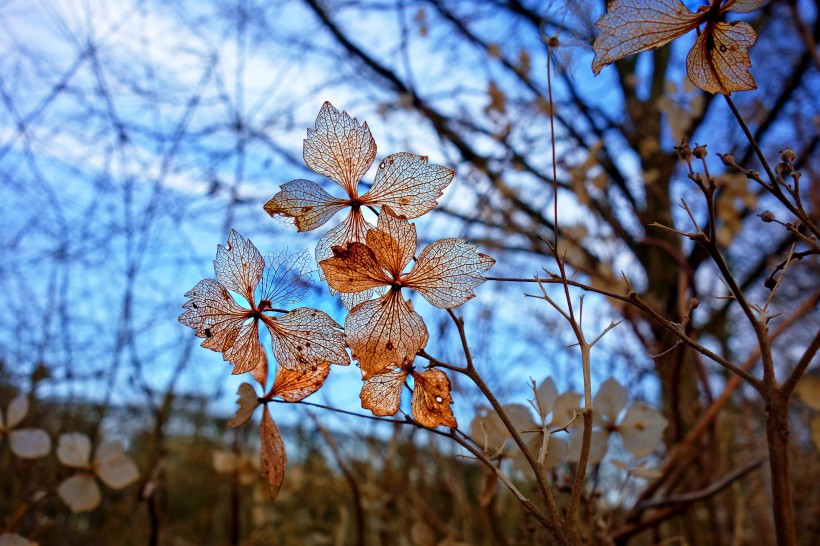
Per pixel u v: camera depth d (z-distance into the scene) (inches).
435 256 6.4
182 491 29.5
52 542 17.5
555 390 9.7
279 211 6.7
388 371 6.7
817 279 30.5
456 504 18.0
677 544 18.5
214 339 6.5
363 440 22.8
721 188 25.3
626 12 6.3
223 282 6.6
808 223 6.6
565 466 12.5
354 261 6.3
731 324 33.1
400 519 19.8
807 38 24.1
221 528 26.4
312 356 6.5
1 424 12.8
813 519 19.0
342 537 21.5
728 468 21.3
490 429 9.3
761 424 22.2
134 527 20.8
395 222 6.3
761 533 18.6
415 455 21.8
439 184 6.6
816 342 6.8
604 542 10.6
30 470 17.2
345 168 6.7
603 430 10.5
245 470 19.2
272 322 6.5
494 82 24.7
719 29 6.2
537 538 10.8
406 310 6.4
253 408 6.9
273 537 23.8
